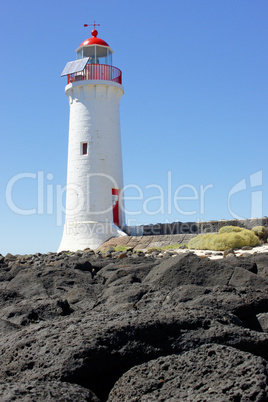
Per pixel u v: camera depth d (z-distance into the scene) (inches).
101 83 1217.4
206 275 415.5
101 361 233.0
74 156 1224.8
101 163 1206.3
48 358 233.5
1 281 569.6
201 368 216.8
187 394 203.2
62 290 493.4
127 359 239.6
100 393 231.6
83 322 268.1
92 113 1222.3
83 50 1301.7
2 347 261.0
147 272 490.0
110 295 383.2
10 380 226.7
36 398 193.6
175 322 255.8
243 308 309.9
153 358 243.3
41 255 971.3
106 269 574.2
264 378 201.8
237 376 206.4
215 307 307.3
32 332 265.9
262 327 306.7
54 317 351.6
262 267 506.0
